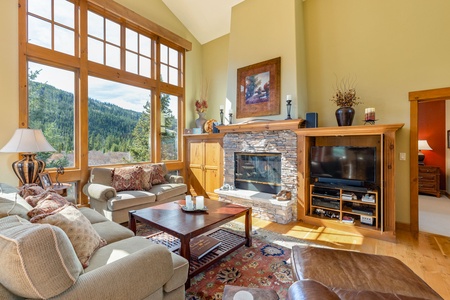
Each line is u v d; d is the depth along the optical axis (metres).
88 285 1.04
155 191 3.68
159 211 2.58
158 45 4.71
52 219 1.40
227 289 1.13
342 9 3.77
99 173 3.52
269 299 1.05
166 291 1.40
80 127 3.56
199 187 5.00
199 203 2.59
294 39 3.80
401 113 3.30
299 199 3.62
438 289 1.96
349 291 1.24
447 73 3.00
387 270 1.43
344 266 1.47
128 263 1.20
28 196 1.84
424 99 3.14
